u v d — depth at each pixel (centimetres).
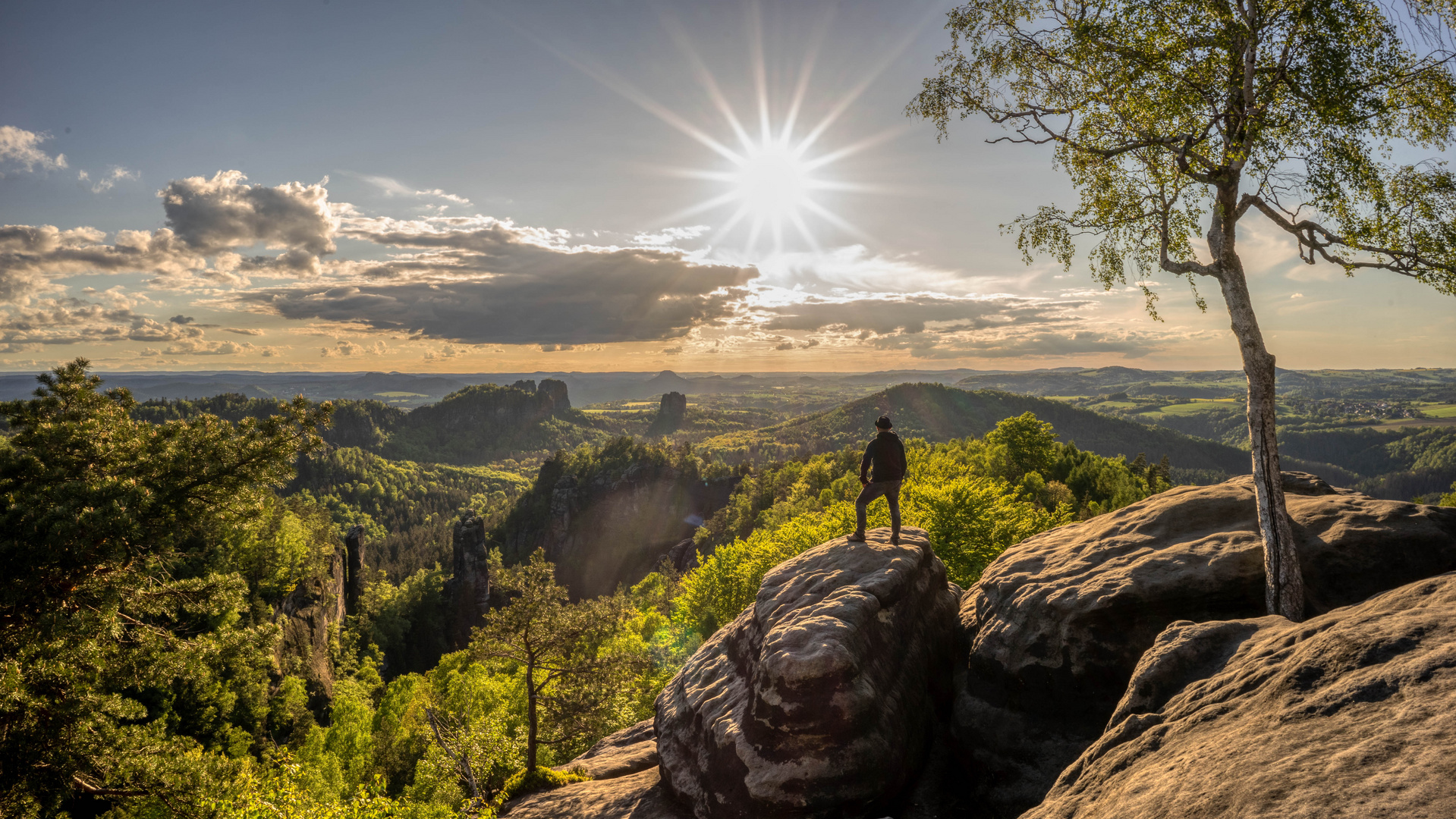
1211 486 1255
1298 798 362
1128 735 624
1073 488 7069
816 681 932
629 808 1164
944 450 10506
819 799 912
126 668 1495
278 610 5981
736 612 4109
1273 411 995
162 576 1677
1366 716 415
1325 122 1021
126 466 1545
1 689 1216
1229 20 1050
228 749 3691
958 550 3041
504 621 2047
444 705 4100
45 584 1248
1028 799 936
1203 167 1148
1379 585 935
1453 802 298
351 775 3706
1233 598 971
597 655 2167
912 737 1046
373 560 17925
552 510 18712
